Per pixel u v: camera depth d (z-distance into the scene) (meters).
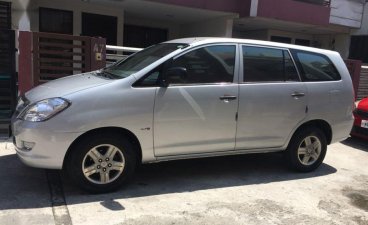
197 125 4.87
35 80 7.35
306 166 5.83
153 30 16.52
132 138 4.60
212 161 6.11
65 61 7.49
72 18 12.59
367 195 5.13
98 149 4.42
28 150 4.23
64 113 4.18
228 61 5.11
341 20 16.00
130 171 4.62
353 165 6.48
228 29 13.55
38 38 7.25
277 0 13.36
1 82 6.85
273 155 6.64
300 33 18.25
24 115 4.30
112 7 13.11
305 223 4.19
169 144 4.76
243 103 5.12
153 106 4.57
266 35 17.16
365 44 16.62
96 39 7.64
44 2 11.98
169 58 4.74
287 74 5.51
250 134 5.26
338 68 5.96
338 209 4.62
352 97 6.05
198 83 4.88
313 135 5.77
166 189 4.84
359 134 7.65
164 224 3.93
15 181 4.74
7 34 6.80
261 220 4.18
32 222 3.79
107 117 4.32
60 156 4.22
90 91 4.32
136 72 4.62
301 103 5.53
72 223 3.82
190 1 11.88
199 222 4.03
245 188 5.06
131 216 4.05
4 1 10.49
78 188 4.64
